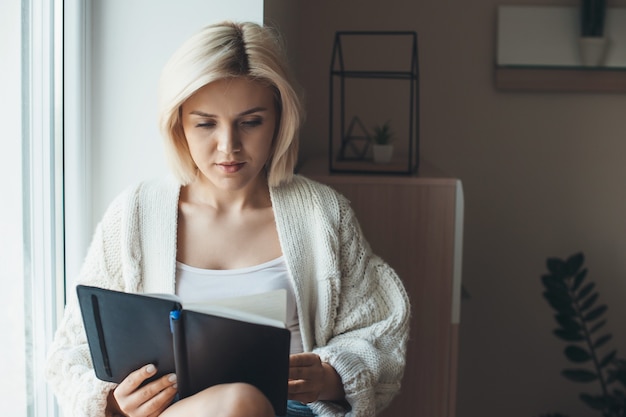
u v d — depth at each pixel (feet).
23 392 5.63
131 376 4.25
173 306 4.09
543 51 9.16
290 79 4.94
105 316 4.22
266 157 4.90
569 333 9.21
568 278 9.18
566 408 9.95
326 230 5.22
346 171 7.37
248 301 4.33
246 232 5.16
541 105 9.43
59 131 5.80
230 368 4.10
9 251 5.33
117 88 6.01
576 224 9.62
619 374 9.09
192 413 4.00
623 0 9.23
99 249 5.10
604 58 9.11
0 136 5.15
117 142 6.07
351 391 4.84
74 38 5.78
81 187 5.95
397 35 9.25
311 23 9.28
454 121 9.43
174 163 5.03
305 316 5.19
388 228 7.09
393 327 5.36
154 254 5.05
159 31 5.96
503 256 9.68
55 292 5.92
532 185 9.55
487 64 9.34
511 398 9.93
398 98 9.33
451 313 7.13
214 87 4.64
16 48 5.37
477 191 9.55
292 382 4.66
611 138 9.48
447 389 7.16
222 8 5.92
